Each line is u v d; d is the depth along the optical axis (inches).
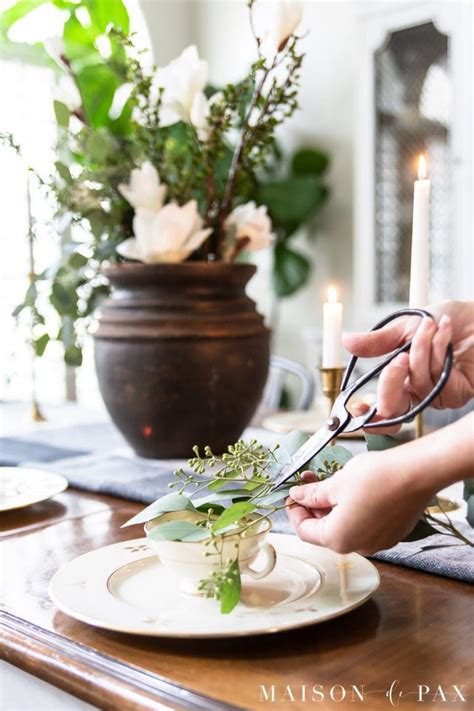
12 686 25.7
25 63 143.6
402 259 137.7
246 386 50.6
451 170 128.4
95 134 52.5
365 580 26.6
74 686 22.7
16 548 34.7
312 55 155.5
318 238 158.7
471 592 28.1
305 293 161.2
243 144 51.3
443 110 129.5
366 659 22.5
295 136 159.9
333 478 23.4
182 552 25.3
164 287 49.6
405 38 134.3
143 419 50.3
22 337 69.3
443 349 23.3
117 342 49.9
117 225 53.9
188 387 49.2
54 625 25.5
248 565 26.0
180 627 22.7
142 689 21.3
